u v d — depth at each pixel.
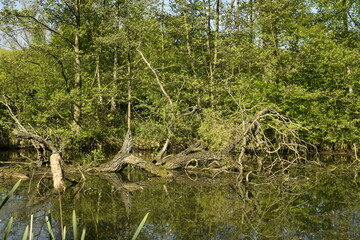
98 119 18.12
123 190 9.17
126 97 19.34
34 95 18.22
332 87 18.78
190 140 16.42
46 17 17.84
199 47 21.09
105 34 18.05
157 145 19.00
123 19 16.12
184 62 21.14
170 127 14.84
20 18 16.59
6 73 17.23
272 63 17.14
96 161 13.46
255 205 7.58
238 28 19.73
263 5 17.28
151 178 11.30
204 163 13.90
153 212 6.95
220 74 18.94
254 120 12.83
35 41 20.31
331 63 17.19
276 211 7.04
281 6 17.41
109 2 19.09
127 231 5.75
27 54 16.95
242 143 12.86
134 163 12.16
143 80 16.81
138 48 16.39
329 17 20.47
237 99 16.78
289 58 17.47
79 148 18.14
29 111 16.91
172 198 8.24
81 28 18.19
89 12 19.02
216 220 6.39
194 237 5.44
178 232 5.70
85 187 9.54
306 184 10.27
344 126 17.25
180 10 19.27
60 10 18.02
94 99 17.02
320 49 18.00
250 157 15.42
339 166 14.21
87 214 6.75
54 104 15.80
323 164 14.15
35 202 7.62
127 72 18.39
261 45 18.47
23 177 10.62
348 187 9.77
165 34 20.48
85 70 20.34
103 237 5.45
